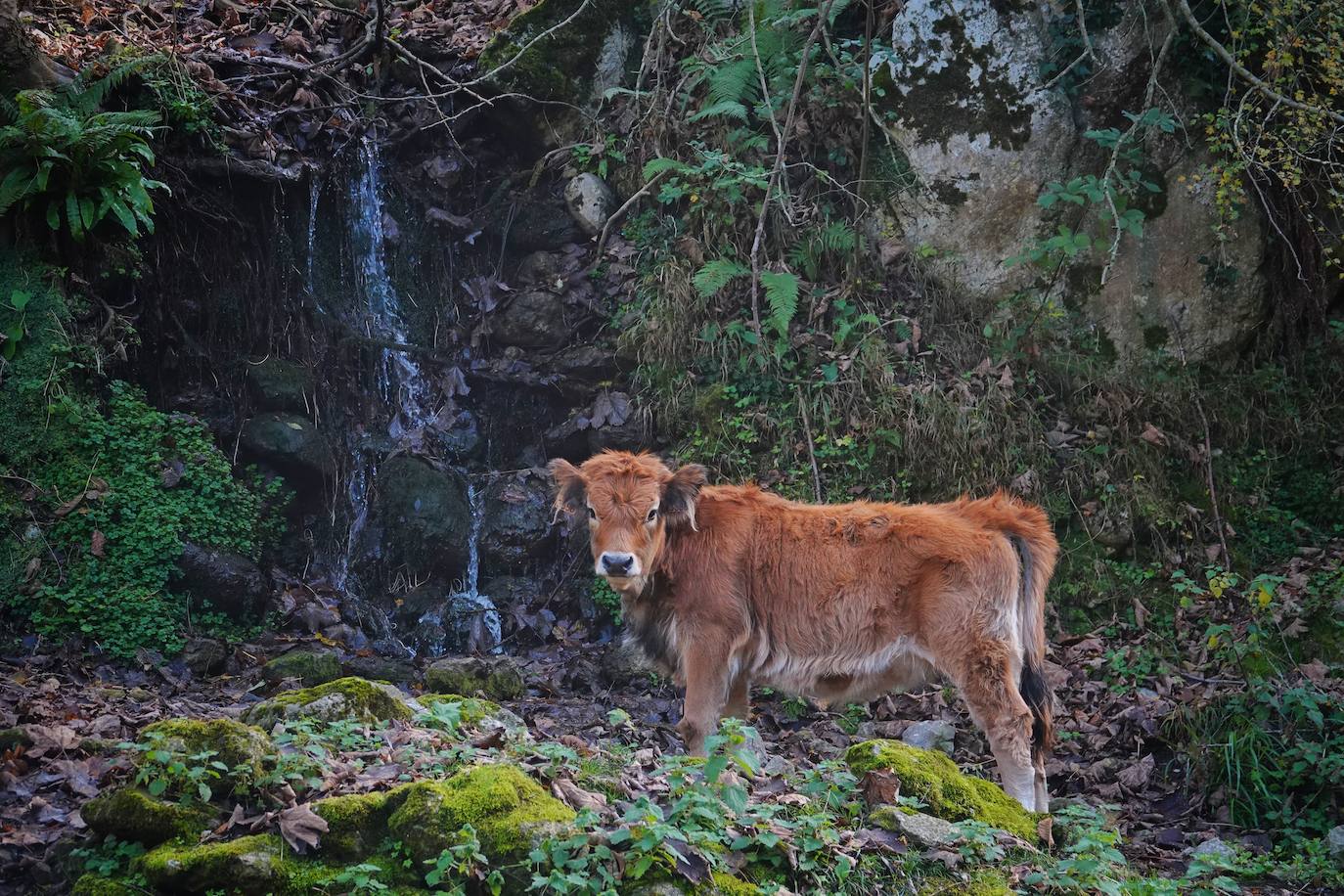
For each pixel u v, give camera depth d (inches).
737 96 403.5
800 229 405.1
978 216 397.1
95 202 333.7
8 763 209.0
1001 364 384.5
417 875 173.0
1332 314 397.7
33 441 321.4
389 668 324.5
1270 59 358.0
